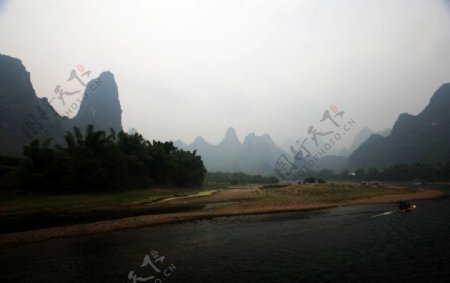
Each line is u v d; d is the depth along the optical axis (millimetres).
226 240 23156
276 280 15211
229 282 15070
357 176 164250
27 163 47125
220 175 154375
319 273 16047
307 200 47875
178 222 30469
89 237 24422
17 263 18250
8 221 30891
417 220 30359
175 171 81000
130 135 71812
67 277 16047
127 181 62188
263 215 34500
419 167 139750
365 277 15406
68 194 49656
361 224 28750
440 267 16609
